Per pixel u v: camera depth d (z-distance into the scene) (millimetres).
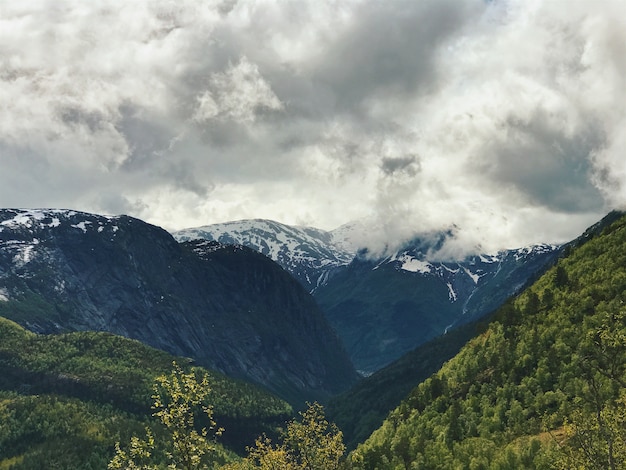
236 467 101938
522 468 147625
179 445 58062
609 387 137625
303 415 95625
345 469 99000
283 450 92500
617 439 79125
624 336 78500
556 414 156875
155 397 59406
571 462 81938
